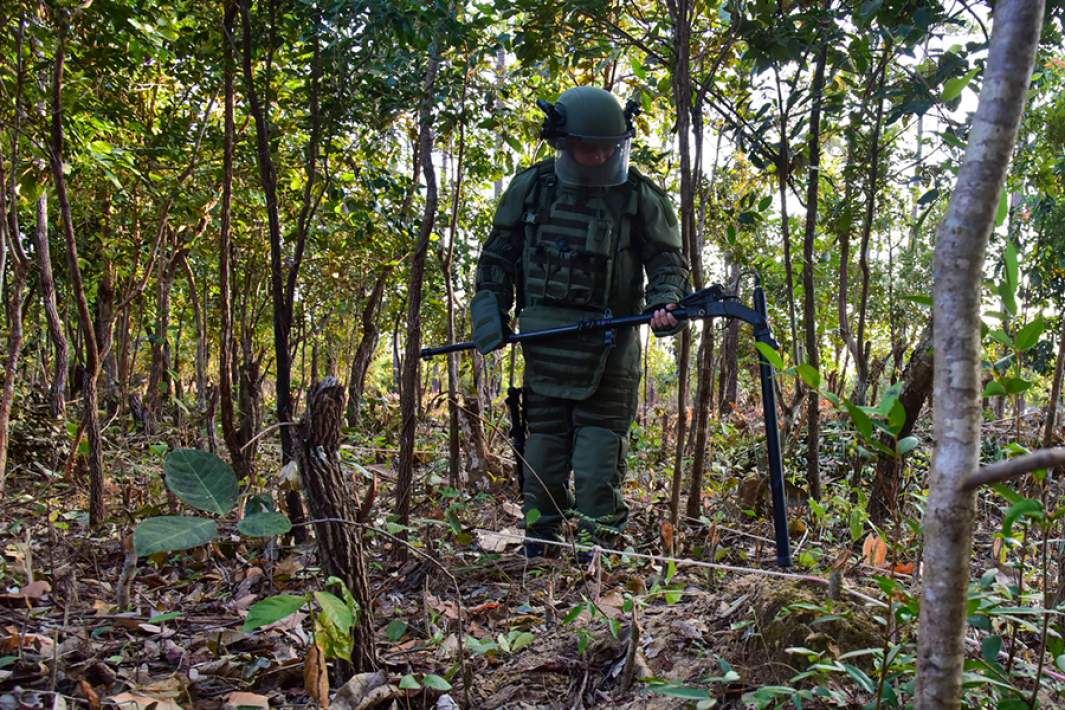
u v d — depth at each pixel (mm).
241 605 2873
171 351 11461
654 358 12258
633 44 3635
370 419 7527
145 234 7039
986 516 3426
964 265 1062
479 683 2197
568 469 3502
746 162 4582
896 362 4730
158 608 2826
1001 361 1747
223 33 3836
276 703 2156
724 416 6793
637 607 2436
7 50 4082
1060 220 5684
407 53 3684
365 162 4641
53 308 4086
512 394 3584
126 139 5633
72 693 2158
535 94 4828
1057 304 5816
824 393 1387
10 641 2309
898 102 3678
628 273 3414
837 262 6895
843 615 1881
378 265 5902
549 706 2088
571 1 3420
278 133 4656
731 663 2051
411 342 3363
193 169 5324
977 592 1626
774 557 3180
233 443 3994
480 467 4711
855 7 3207
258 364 5820
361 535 2090
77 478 4973
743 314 2916
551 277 3379
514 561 3268
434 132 4730
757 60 3283
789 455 4273
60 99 3666
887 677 1714
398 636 2301
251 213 5953
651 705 1979
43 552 3484
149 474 4902
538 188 3486
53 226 7004
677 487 3291
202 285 8688
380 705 2062
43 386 8195
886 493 3285
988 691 1733
